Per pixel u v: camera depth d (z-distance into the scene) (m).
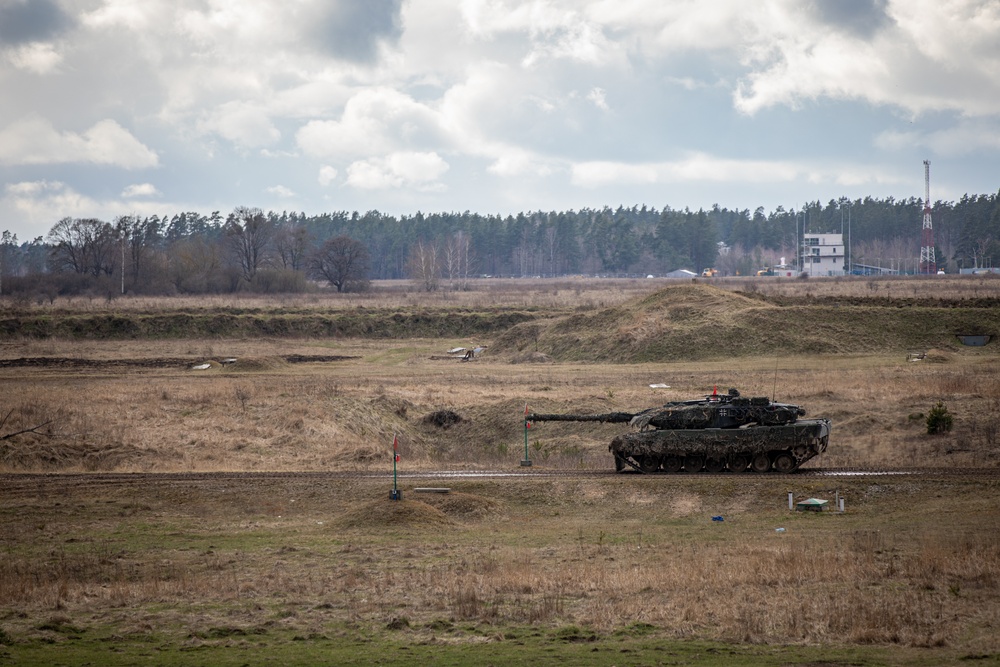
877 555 91.88
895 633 66.56
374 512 118.75
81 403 193.25
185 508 127.50
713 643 65.69
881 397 191.88
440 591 82.81
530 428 192.62
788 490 126.50
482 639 67.94
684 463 140.88
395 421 198.62
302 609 77.69
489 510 124.69
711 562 91.38
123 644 67.25
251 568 93.88
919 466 139.12
